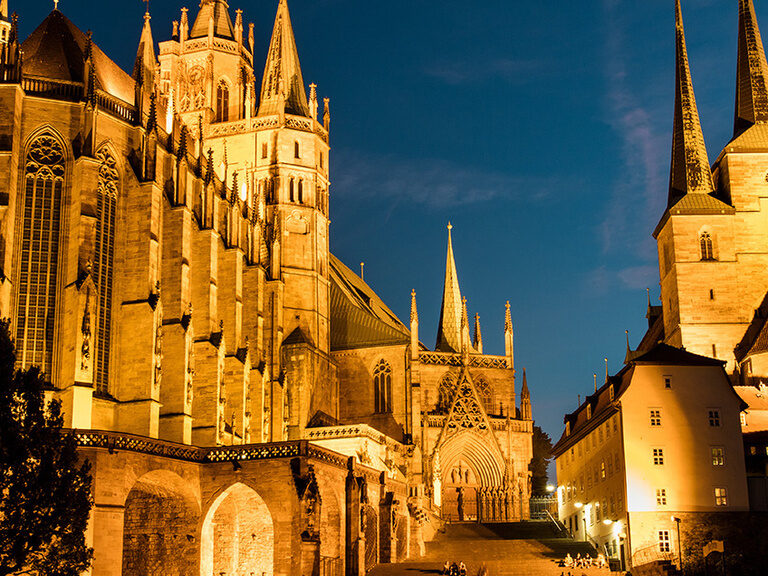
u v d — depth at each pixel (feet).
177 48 425.69
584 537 329.72
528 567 270.46
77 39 284.41
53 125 251.60
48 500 164.76
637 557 275.80
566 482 367.25
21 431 166.81
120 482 208.64
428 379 389.19
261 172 394.52
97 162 248.32
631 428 285.43
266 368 340.18
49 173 250.16
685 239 387.96
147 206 260.83
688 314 382.42
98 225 255.50
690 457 283.38
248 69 437.99
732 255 386.32
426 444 378.32
